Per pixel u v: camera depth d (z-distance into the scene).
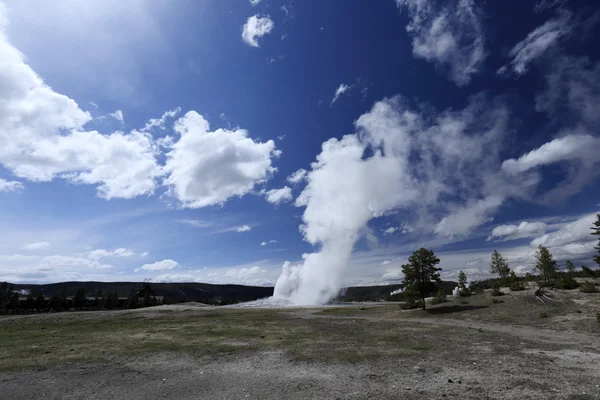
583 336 19.02
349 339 20.11
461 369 11.75
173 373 11.96
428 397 8.70
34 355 15.41
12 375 11.70
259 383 10.50
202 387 10.16
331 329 26.16
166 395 9.43
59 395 9.47
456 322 28.64
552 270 42.81
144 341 19.94
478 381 10.11
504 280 52.59
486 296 40.44
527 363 12.46
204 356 15.11
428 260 40.44
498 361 12.95
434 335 21.25
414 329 24.88
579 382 9.75
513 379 10.21
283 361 13.84
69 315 46.09
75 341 20.09
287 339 20.42
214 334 23.28
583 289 32.69
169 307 59.56
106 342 19.55
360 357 14.38
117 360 14.27
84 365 13.27
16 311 72.50
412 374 11.20
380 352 15.52
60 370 12.41
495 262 56.78
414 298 41.56
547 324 23.53
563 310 27.02
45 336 22.97
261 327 28.17
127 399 9.09
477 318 29.44
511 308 30.75
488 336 20.00
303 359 14.16
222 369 12.54
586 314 24.64
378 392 9.22
